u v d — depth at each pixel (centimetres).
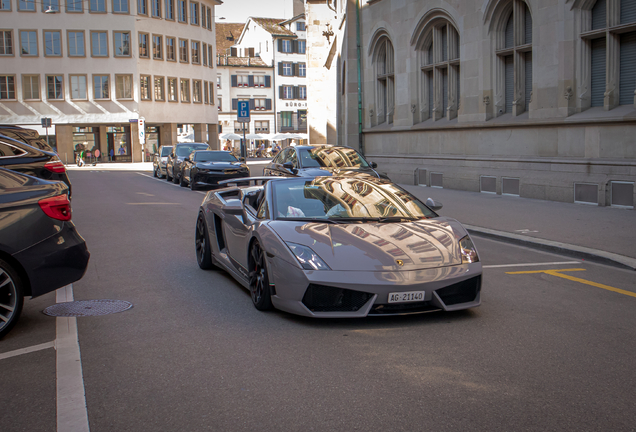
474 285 478
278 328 459
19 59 4831
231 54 7925
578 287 607
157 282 636
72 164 4978
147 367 379
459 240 496
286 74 7438
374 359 387
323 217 535
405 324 467
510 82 1533
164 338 439
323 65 3581
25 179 476
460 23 1636
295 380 353
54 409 318
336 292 450
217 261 667
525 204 1277
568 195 1282
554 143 1343
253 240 529
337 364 379
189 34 5444
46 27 4838
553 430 286
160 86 5212
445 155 1734
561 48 1310
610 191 1191
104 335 449
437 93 1803
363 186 600
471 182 1602
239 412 310
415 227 512
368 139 2189
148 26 5075
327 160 1323
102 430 293
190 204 1522
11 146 988
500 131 1509
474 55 1589
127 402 326
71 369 378
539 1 1359
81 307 533
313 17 3572
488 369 368
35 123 4884
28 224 456
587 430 286
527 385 342
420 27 1822
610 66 1226
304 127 7588
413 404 316
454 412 306
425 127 1805
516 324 469
